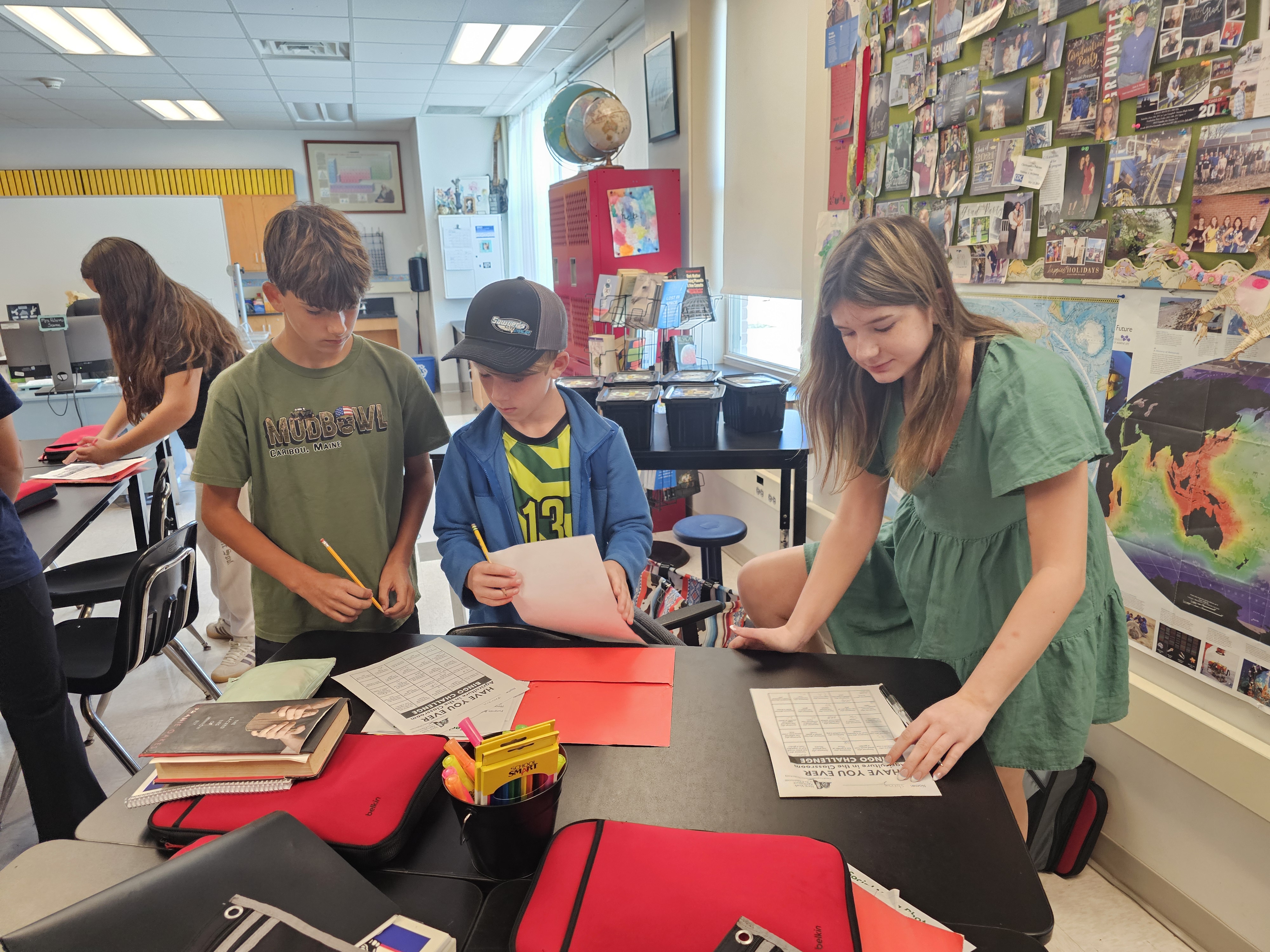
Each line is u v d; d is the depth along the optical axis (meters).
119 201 6.95
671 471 3.88
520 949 0.63
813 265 2.67
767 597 1.59
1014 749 1.18
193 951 0.60
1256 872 1.42
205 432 1.37
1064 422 1.00
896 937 0.63
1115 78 1.46
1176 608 1.47
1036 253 1.70
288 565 1.37
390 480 1.52
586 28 4.88
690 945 0.62
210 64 5.51
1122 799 1.68
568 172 6.38
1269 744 1.34
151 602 1.90
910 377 1.19
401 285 9.00
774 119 3.00
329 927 0.64
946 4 1.87
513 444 1.40
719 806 0.82
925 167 2.00
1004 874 0.73
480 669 1.12
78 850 0.79
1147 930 1.60
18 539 1.54
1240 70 1.24
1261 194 1.24
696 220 3.68
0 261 6.87
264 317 8.28
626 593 1.23
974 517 1.21
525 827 0.71
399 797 0.81
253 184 8.32
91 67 5.46
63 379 4.52
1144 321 1.47
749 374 2.74
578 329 3.81
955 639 1.26
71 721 1.67
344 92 6.52
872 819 0.80
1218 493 1.36
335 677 1.10
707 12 3.44
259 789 0.82
